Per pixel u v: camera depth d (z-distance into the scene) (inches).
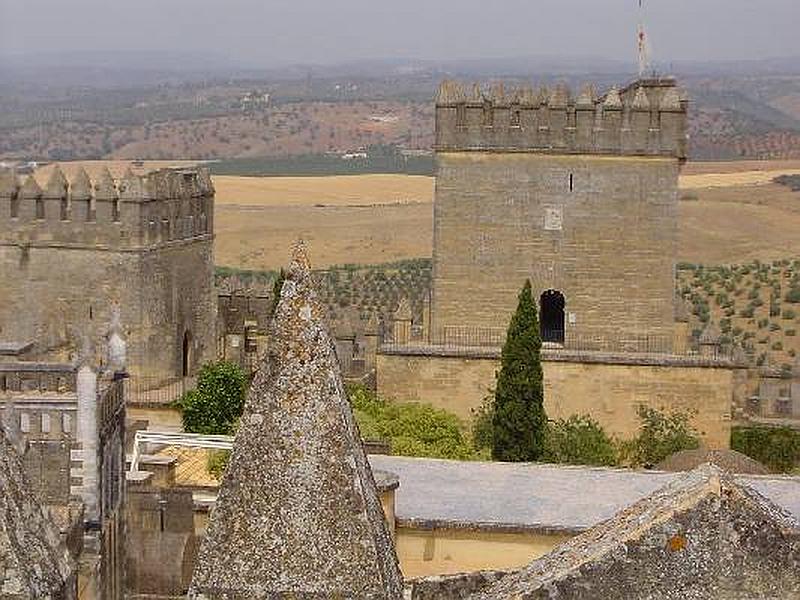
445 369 2859.3
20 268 3019.2
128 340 2994.6
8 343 2388.0
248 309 3447.3
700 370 2817.4
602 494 1792.6
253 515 801.6
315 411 815.1
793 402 2957.7
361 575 791.7
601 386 2839.6
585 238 2945.4
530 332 2448.3
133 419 2701.8
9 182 3002.0
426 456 2348.7
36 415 1317.7
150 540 1614.2
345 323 3129.9
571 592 737.6
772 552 730.8
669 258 2935.5
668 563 734.5
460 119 2938.0
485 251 2957.7
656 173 2928.2
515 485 1824.6
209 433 2566.4
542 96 2938.0
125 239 2982.3
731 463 2105.1
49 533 784.9
